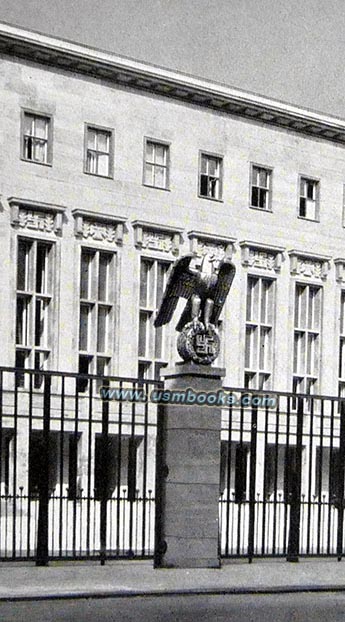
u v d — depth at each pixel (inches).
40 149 2003.0
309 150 2395.4
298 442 1097.4
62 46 1985.7
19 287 1955.0
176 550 1007.0
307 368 2373.3
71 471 1013.8
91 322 2039.9
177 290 1022.4
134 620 709.9
